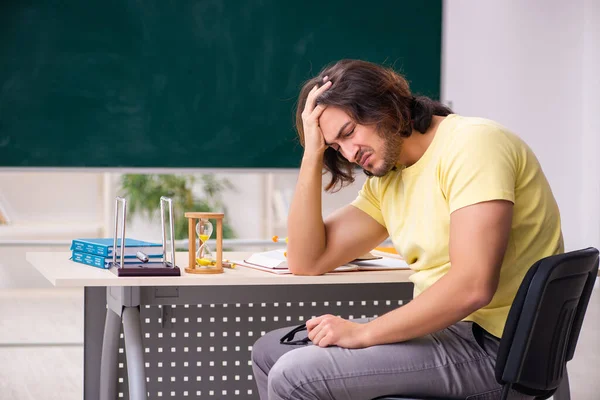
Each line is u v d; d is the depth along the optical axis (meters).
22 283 5.24
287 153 4.03
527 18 4.34
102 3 3.85
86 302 2.39
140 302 1.93
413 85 4.09
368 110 1.58
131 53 3.89
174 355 2.52
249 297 2.05
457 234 1.47
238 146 4.00
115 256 1.82
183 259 2.08
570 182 4.22
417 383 1.47
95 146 3.88
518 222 1.54
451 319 1.46
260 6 3.97
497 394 1.51
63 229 5.58
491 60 4.54
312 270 1.84
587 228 4.15
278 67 4.00
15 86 3.81
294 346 1.74
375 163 1.62
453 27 4.63
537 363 1.42
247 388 2.56
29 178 5.66
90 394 2.40
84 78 3.86
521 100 4.40
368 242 1.89
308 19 4.01
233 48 3.97
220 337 2.54
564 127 4.22
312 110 1.72
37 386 3.18
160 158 3.94
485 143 1.50
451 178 1.51
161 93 3.92
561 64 4.21
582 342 3.76
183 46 3.93
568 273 1.38
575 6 4.14
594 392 3.07
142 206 6.07
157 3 3.89
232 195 6.12
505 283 1.55
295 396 1.47
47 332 4.17
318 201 1.82
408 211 1.67
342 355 1.49
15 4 3.79
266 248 5.63
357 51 4.05
